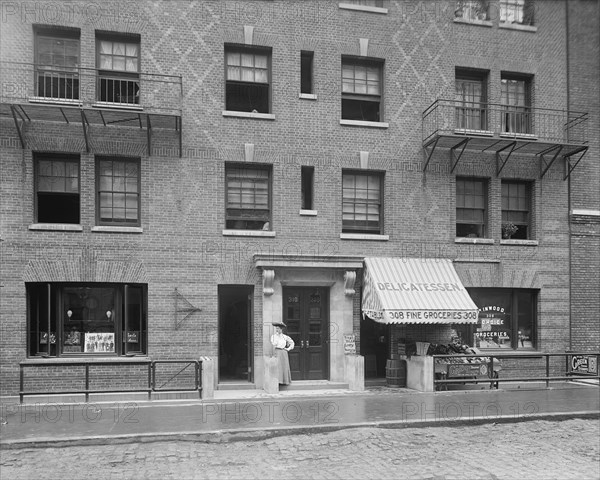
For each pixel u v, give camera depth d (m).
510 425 10.94
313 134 15.27
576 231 16.83
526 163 16.62
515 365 16.17
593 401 12.86
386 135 15.72
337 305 14.98
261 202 15.19
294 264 14.35
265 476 7.84
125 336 14.09
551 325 16.45
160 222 14.23
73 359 13.63
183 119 14.46
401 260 15.38
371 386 14.98
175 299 14.18
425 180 15.88
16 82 13.42
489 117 16.50
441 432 10.35
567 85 17.05
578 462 8.66
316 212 15.12
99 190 14.21
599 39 17.30
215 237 14.52
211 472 8.01
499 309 16.53
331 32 15.55
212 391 13.06
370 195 15.88
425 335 15.88
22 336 13.36
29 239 13.51
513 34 16.78
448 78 16.20
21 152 13.56
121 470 8.09
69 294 13.98
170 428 9.93
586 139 17.00
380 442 9.60
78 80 14.03
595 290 16.84
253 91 15.34
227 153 14.73
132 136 14.19
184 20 14.62
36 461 8.47
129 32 14.24
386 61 15.87
